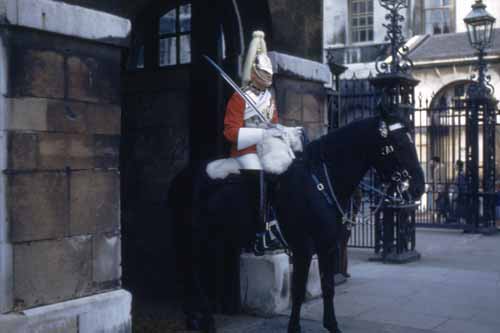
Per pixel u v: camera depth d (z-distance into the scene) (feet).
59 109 15.24
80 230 15.71
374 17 82.28
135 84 25.29
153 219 24.91
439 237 44.39
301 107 23.79
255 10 21.93
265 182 17.56
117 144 16.71
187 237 19.39
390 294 24.66
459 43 70.64
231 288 21.56
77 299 15.58
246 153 17.94
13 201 14.24
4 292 14.05
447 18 78.54
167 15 24.95
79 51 15.71
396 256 32.65
